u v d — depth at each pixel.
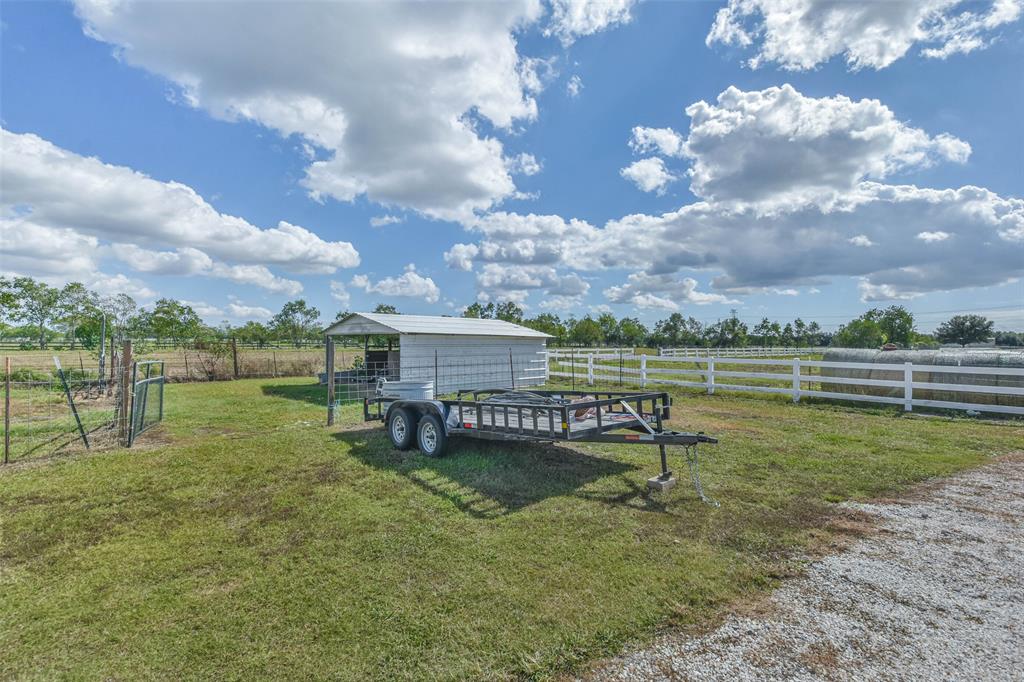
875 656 2.55
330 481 5.72
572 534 4.13
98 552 3.93
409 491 5.32
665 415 5.91
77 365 18.00
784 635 2.75
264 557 3.81
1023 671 2.42
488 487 5.41
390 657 2.62
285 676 2.49
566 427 5.06
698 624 2.87
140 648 2.74
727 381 18.47
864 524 4.31
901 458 6.43
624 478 5.68
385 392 7.96
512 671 2.49
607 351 27.38
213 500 5.14
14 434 8.58
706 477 5.68
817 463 6.22
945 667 2.46
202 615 3.04
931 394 10.23
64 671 2.56
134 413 7.79
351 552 3.87
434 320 16.61
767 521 4.39
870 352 11.86
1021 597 3.12
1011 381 9.27
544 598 3.15
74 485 5.64
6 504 5.05
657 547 3.87
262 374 21.80
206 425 9.47
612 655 2.60
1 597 3.27
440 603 3.12
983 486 5.32
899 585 3.28
